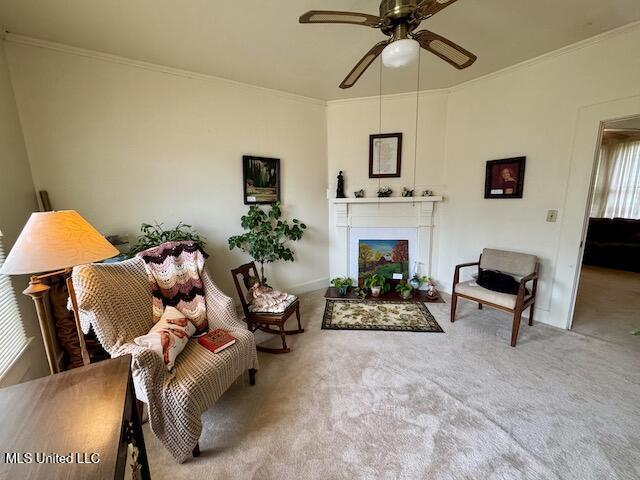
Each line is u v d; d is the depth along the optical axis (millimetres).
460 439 1481
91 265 1536
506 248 2980
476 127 3119
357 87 3184
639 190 5441
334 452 1426
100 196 2387
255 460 1394
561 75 2434
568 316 2588
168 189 2684
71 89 2203
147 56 2359
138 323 1634
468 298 2662
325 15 1336
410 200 3479
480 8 1825
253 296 2441
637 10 1861
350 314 3037
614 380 1909
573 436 1485
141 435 1093
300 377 2014
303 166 3529
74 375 991
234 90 2932
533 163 2684
